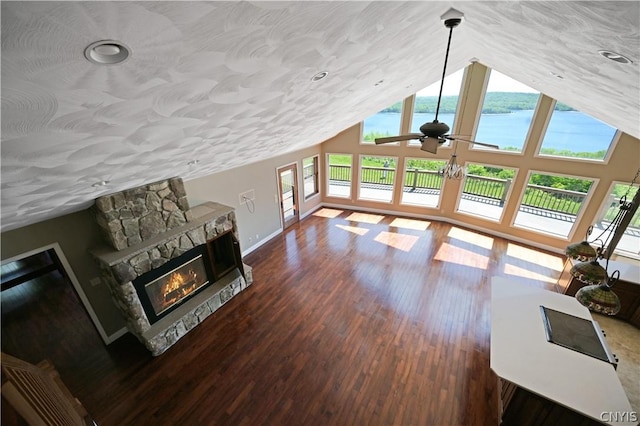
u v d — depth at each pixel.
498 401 2.88
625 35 1.03
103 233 3.30
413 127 6.46
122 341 3.72
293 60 1.61
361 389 3.03
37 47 0.73
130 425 2.74
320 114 3.50
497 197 6.33
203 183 4.60
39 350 3.62
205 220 3.98
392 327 3.85
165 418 2.79
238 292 4.63
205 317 4.09
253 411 2.84
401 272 5.07
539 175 5.57
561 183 5.42
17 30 0.65
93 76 0.97
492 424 2.70
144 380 3.17
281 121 2.96
